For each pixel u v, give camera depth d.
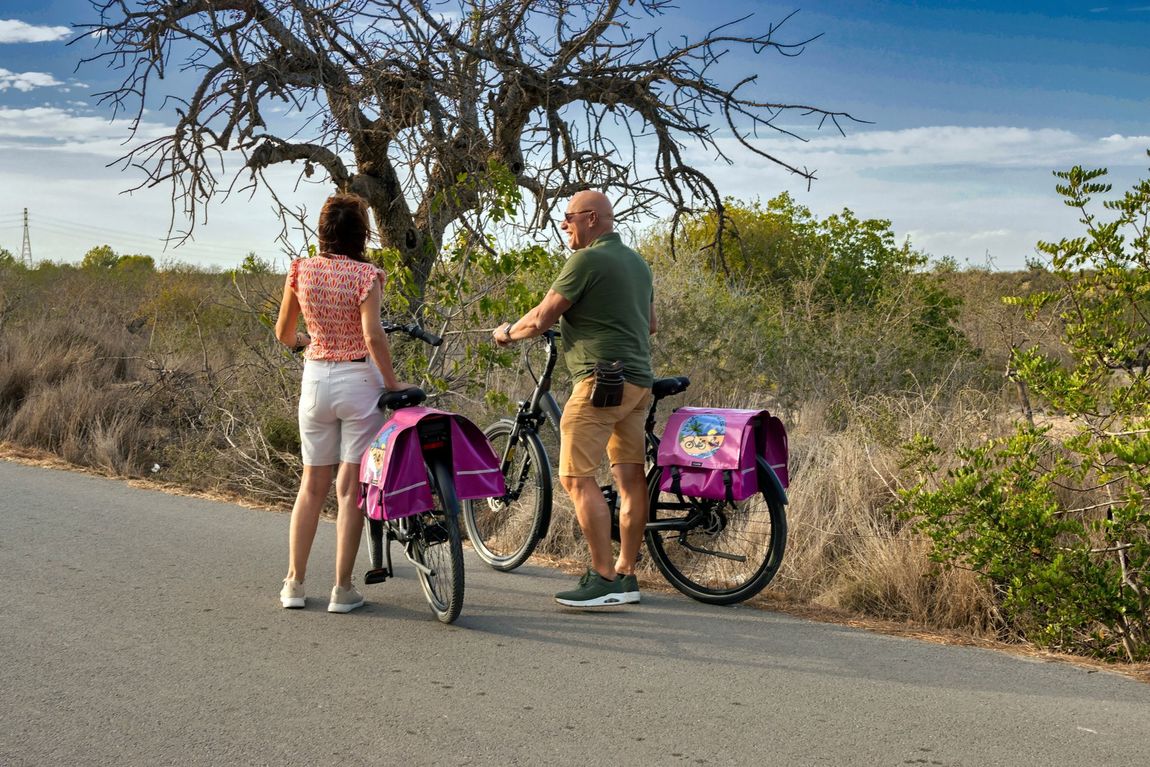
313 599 5.31
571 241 5.47
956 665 4.53
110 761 3.29
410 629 4.84
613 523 5.68
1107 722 3.84
